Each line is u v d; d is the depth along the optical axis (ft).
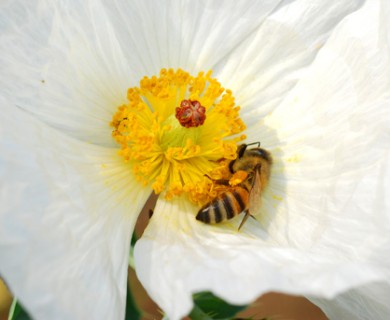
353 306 0.32
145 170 0.33
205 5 0.36
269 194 0.34
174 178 0.34
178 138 0.34
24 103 0.32
